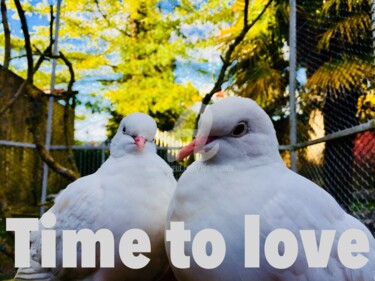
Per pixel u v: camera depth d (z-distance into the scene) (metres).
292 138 0.68
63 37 1.18
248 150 0.26
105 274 0.31
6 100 0.76
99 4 1.17
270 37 1.02
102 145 0.88
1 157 0.74
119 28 1.23
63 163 0.86
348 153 0.52
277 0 1.01
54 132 0.88
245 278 0.24
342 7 0.58
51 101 0.81
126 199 0.31
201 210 0.25
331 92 0.61
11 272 0.69
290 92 0.69
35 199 0.67
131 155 0.33
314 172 0.61
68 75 1.26
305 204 0.26
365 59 0.50
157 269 0.32
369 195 0.48
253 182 0.26
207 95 0.49
